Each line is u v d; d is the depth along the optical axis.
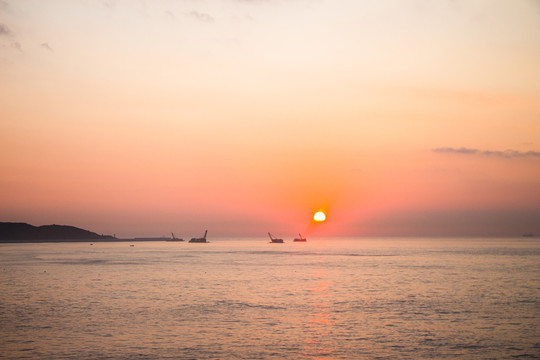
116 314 58.16
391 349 41.81
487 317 56.09
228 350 41.41
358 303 67.69
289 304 66.69
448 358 39.31
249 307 63.97
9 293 79.00
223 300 70.81
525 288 86.06
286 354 40.28
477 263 162.12
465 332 48.09
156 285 91.88
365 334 47.28
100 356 39.47
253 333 47.66
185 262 169.75
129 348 41.91
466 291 81.81
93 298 73.00
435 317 56.19
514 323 52.53
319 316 56.91
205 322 53.03
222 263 164.25
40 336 46.22
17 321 53.50
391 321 53.69
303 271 128.00
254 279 104.81
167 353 40.44
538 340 44.91
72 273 120.12
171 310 61.31
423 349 41.84
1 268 137.25
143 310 61.31
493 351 41.28
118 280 102.06
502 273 119.69
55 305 65.69
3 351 40.94
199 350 41.34
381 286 89.94
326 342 44.16
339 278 107.12
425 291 81.94
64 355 39.78
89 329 49.31
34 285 91.62
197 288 86.75
